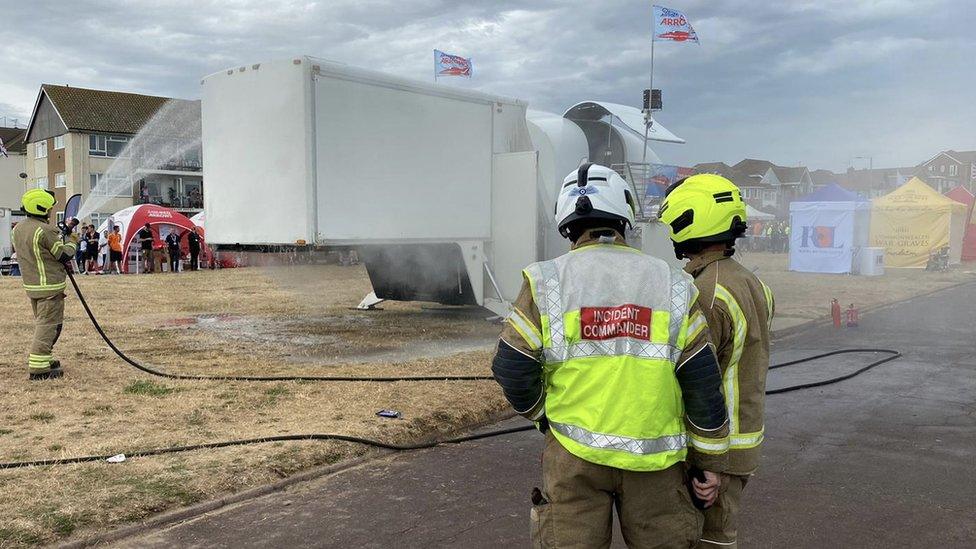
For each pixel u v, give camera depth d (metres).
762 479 4.92
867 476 4.97
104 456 5.03
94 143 48.34
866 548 3.84
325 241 8.83
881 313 14.48
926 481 4.87
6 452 5.09
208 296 16.14
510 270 10.93
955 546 3.86
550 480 2.31
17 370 7.83
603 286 2.25
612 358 2.21
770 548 3.84
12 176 64.06
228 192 9.38
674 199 2.70
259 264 10.52
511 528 4.10
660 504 2.26
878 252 23.27
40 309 7.38
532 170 10.56
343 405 6.49
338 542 3.90
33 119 51.25
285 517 4.23
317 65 8.67
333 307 14.06
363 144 9.24
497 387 7.25
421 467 5.15
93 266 24.05
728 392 2.57
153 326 11.47
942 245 26.48
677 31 13.75
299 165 8.68
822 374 8.58
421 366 8.23
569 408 2.26
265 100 8.91
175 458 5.02
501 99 11.02
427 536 3.98
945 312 14.57
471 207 10.76
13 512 4.05
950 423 6.38
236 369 8.05
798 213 24.61
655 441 2.20
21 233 7.29
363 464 5.20
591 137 12.93
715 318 2.53
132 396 6.76
